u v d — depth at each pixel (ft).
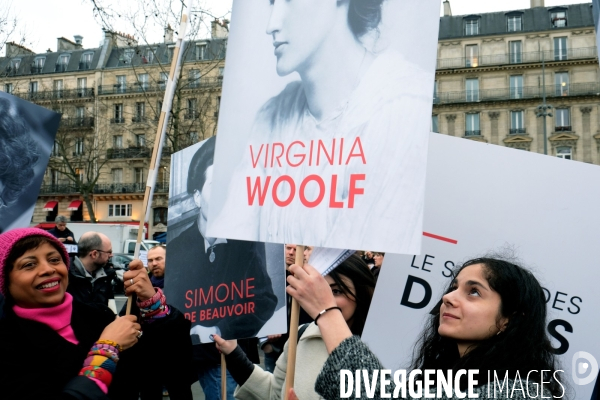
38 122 13.34
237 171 8.46
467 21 172.65
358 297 9.95
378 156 7.29
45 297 7.82
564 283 9.15
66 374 7.58
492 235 9.35
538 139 163.22
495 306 6.91
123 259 77.00
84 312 8.46
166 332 9.37
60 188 188.55
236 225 8.33
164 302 9.46
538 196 9.29
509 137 164.66
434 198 9.53
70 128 171.12
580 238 9.16
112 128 178.70
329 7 7.91
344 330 6.97
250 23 8.67
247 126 8.47
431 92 7.09
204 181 12.42
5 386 7.23
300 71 8.06
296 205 7.80
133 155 175.94
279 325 11.71
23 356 7.49
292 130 8.03
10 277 7.79
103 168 180.45
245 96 8.56
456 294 7.11
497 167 9.40
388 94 7.34
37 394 7.22
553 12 167.63
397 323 9.41
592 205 9.16
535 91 164.55
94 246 18.56
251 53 8.60
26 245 7.86
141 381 9.41
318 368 8.91
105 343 7.77
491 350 6.77
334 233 7.43
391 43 7.41
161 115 8.18
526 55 165.68
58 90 185.47
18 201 13.00
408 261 9.48
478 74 168.14
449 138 9.55
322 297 7.11
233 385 16.96
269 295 11.83
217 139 8.73
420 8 7.29
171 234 12.71
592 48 162.61
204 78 102.99
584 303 9.09
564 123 163.02
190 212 12.56
